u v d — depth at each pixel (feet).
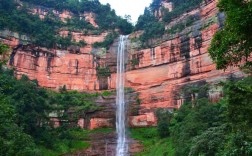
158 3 254.06
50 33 227.20
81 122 190.29
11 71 187.93
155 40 216.13
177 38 202.28
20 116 143.64
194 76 184.24
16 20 213.25
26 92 156.76
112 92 216.74
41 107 162.50
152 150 149.79
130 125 192.34
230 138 68.18
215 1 186.50
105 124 194.29
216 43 50.62
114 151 163.43
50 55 220.64
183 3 221.66
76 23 252.62
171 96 189.88
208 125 111.34
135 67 218.59
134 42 227.61
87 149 163.32
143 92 205.26
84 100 204.95
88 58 231.91
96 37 245.04
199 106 130.21
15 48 204.85
